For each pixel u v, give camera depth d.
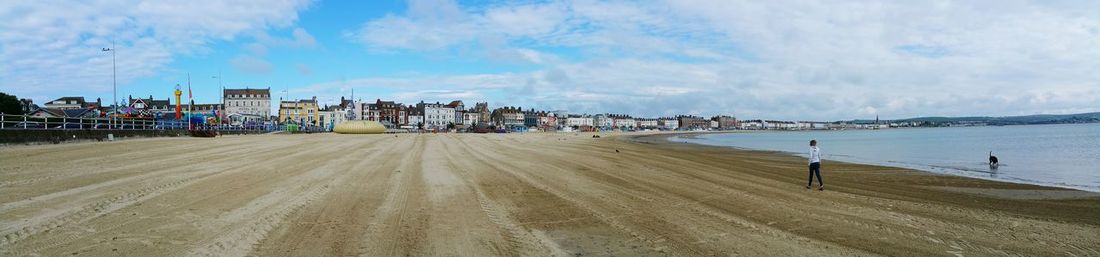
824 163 27.98
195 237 7.95
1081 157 34.12
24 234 8.01
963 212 11.27
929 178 19.84
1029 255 7.75
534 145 41.50
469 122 185.00
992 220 10.34
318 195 12.17
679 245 7.95
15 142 27.59
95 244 7.49
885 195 14.12
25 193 11.89
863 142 68.38
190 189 12.80
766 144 63.88
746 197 12.95
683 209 10.97
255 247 7.45
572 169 19.58
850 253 7.65
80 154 23.59
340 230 8.56
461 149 33.00
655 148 44.47
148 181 14.20
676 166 22.50
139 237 7.90
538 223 9.40
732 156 33.97
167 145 32.72
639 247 7.82
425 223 9.23
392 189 13.41
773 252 7.63
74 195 11.66
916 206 12.03
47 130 30.44
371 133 80.94
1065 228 9.65
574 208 10.93
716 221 9.73
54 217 9.24
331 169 18.31
